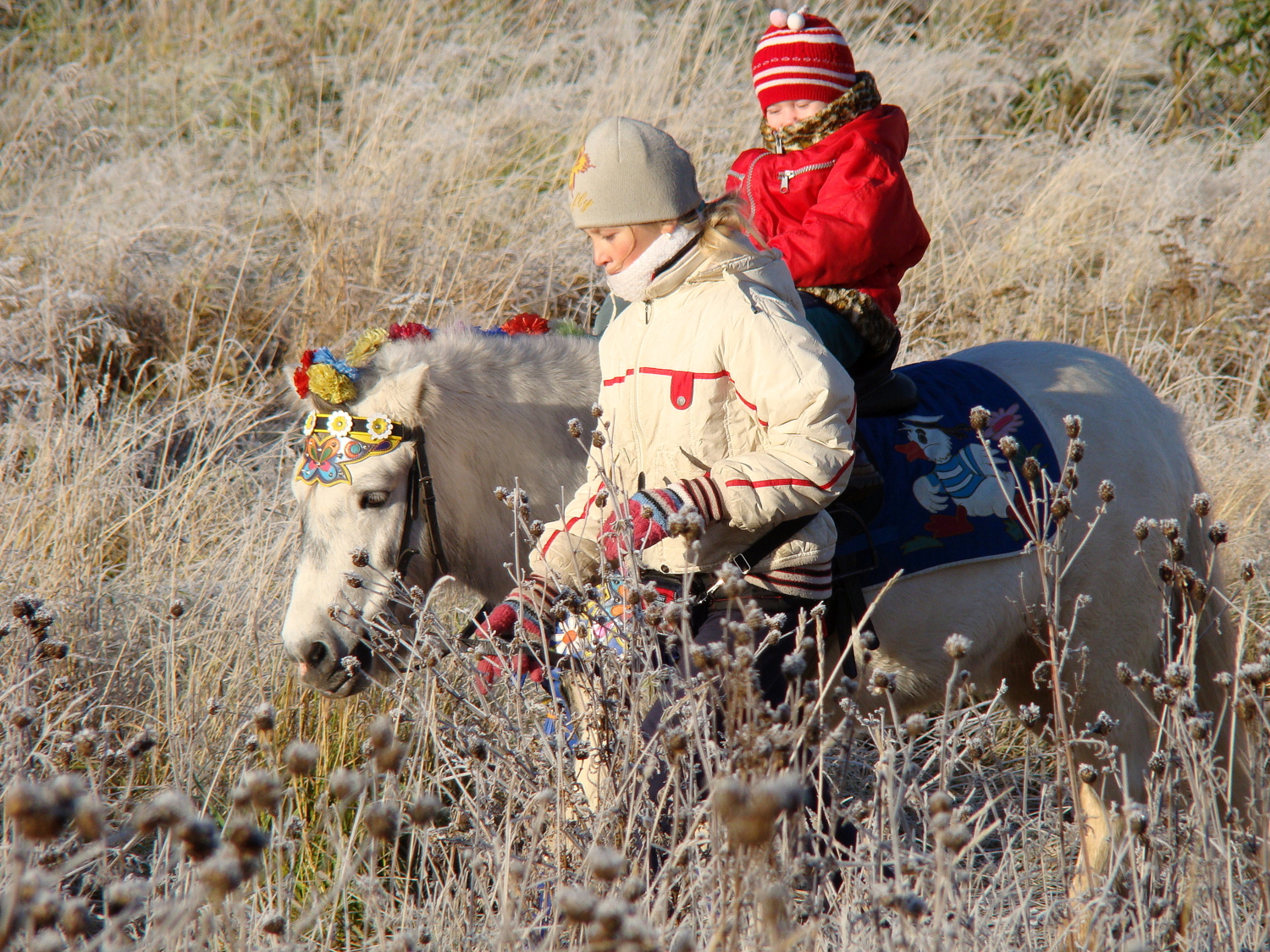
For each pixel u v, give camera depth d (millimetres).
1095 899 8188
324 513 10469
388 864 11125
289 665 13250
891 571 10273
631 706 8258
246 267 22531
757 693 7473
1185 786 10023
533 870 8164
